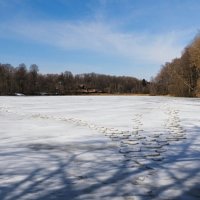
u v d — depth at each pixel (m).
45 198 6.06
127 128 14.87
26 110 25.16
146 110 25.03
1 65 97.38
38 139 12.03
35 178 7.20
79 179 7.15
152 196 6.18
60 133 13.44
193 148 10.42
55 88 105.75
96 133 13.42
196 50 63.53
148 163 8.53
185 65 75.31
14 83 97.19
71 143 11.25
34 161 8.66
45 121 17.61
